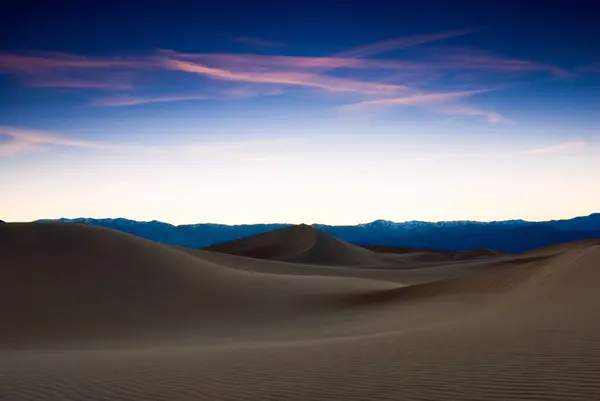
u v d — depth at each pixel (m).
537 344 10.36
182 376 9.55
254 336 20.31
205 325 23.38
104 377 9.62
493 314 18.14
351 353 11.37
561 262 27.20
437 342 11.91
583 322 12.91
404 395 7.32
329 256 108.00
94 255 30.92
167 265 32.78
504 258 84.94
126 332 21.45
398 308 27.34
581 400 6.59
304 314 26.42
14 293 24.70
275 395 7.84
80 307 24.34
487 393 7.13
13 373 10.40
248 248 122.00
